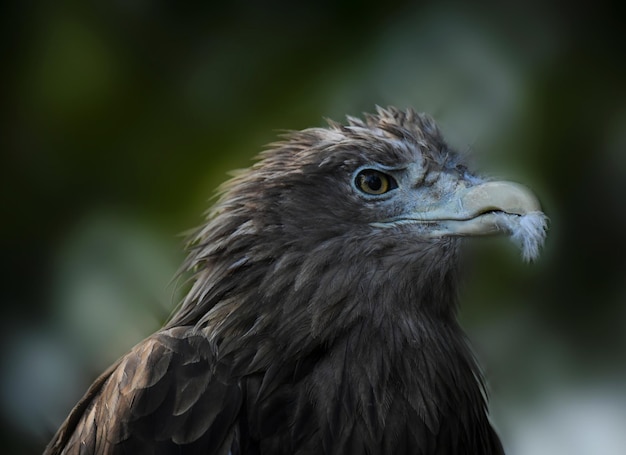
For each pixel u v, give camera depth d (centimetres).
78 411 991
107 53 1245
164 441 925
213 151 1238
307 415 948
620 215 1193
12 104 1238
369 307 977
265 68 1241
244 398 948
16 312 1218
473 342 1191
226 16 1258
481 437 1023
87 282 1222
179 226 1234
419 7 1235
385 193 1004
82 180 1236
